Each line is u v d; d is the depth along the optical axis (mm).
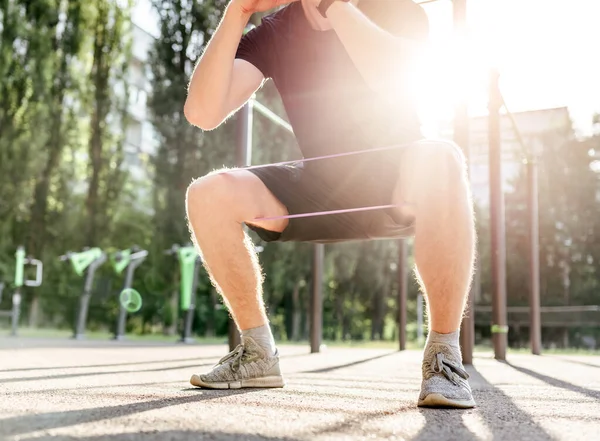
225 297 1434
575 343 10234
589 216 12938
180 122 12688
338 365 2791
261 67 1480
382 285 13344
